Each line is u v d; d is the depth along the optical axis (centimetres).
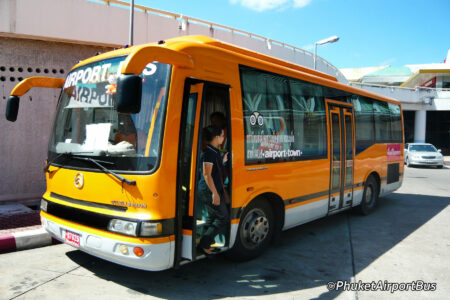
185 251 372
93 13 881
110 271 435
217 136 391
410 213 826
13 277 410
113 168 367
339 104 665
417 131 3011
